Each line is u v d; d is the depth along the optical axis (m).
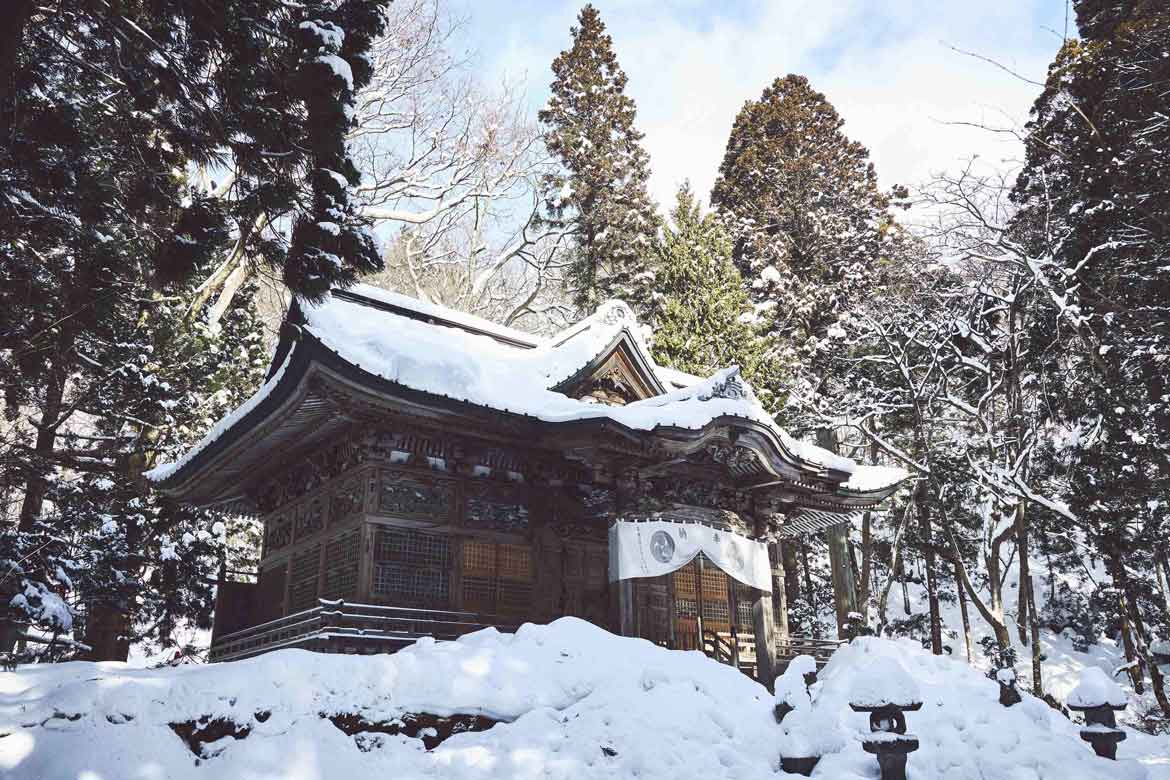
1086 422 28.06
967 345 31.11
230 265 27.17
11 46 8.55
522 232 44.00
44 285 13.20
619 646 12.96
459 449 17.27
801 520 24.17
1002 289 29.77
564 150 41.22
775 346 34.75
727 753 10.10
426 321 20.19
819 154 41.75
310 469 18.95
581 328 21.39
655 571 17.25
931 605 28.92
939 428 31.41
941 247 27.02
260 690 9.49
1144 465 26.62
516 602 17.27
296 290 9.66
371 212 36.03
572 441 16.61
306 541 18.33
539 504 18.23
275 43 9.24
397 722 10.11
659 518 17.77
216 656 19.23
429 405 15.51
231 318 31.59
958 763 10.83
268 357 31.41
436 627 15.95
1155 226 22.23
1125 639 30.33
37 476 19.98
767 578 19.84
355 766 9.16
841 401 30.73
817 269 38.34
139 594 20.97
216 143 10.55
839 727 10.77
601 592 18.64
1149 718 26.78
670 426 16.78
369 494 16.12
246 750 8.77
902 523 30.11
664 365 32.09
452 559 16.69
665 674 11.67
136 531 20.89
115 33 9.75
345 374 14.48
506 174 41.62
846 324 34.00
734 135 44.16
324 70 8.75
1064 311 23.81
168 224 11.95
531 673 11.59
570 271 43.22
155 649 26.52
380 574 15.75
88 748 8.05
